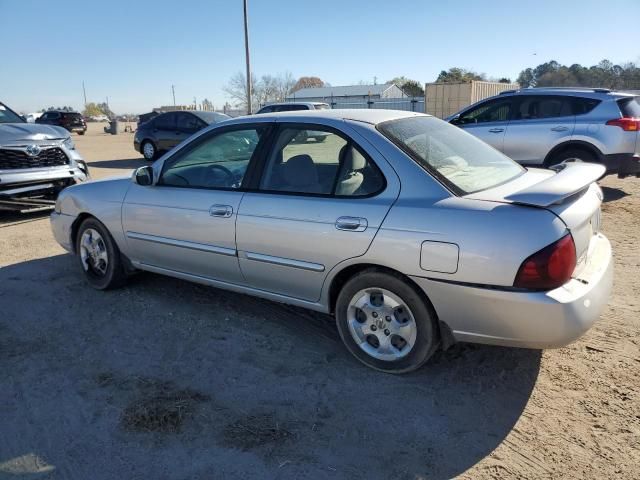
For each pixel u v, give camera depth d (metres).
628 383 3.18
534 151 8.67
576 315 2.75
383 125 3.43
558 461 2.57
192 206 4.02
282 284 3.67
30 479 2.53
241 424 2.90
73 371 3.50
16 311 4.49
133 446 2.75
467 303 2.91
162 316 4.32
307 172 3.52
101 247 4.84
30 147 7.78
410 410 3.00
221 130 4.05
